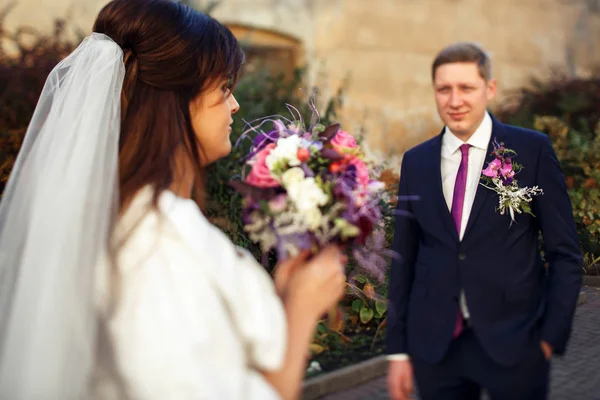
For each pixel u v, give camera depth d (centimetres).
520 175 183
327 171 123
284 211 117
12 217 114
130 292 89
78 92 112
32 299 95
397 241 197
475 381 181
